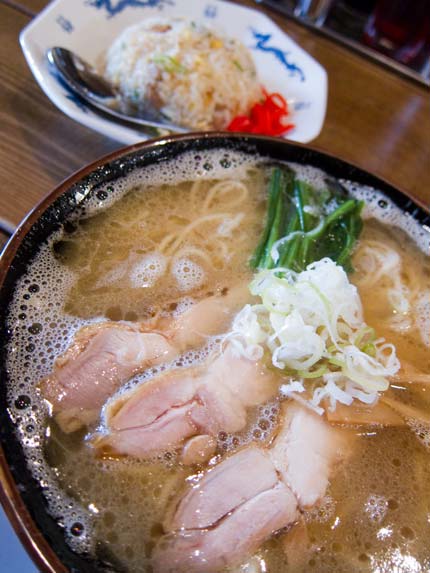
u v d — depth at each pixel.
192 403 0.18
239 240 0.24
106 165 0.21
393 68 0.38
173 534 0.16
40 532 0.14
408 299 0.23
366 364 0.19
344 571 0.16
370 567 0.16
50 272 0.19
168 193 0.24
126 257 0.21
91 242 0.21
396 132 0.34
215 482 0.17
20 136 0.26
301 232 0.23
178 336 0.20
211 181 0.24
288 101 0.33
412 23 0.36
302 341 0.18
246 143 0.24
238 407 0.18
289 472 0.17
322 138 0.32
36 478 0.15
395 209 0.24
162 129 0.26
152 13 0.34
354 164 0.25
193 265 0.22
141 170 0.22
